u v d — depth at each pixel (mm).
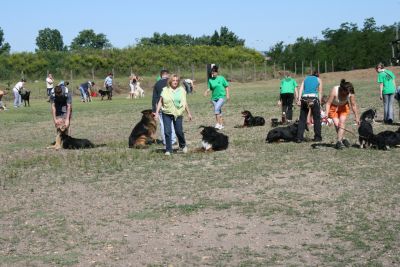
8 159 13023
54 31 135375
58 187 9586
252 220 7156
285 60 76438
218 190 8883
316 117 13398
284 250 6008
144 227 7027
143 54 71438
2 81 57562
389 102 16688
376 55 73062
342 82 11844
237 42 110938
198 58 75500
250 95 35406
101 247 6309
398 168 9969
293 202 7953
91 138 16859
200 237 6551
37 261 5914
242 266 5566
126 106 31094
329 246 6070
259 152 12352
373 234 6379
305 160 11133
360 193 8297
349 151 11938
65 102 14562
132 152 13078
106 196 8789
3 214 7895
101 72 66188
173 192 8859
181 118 12500
